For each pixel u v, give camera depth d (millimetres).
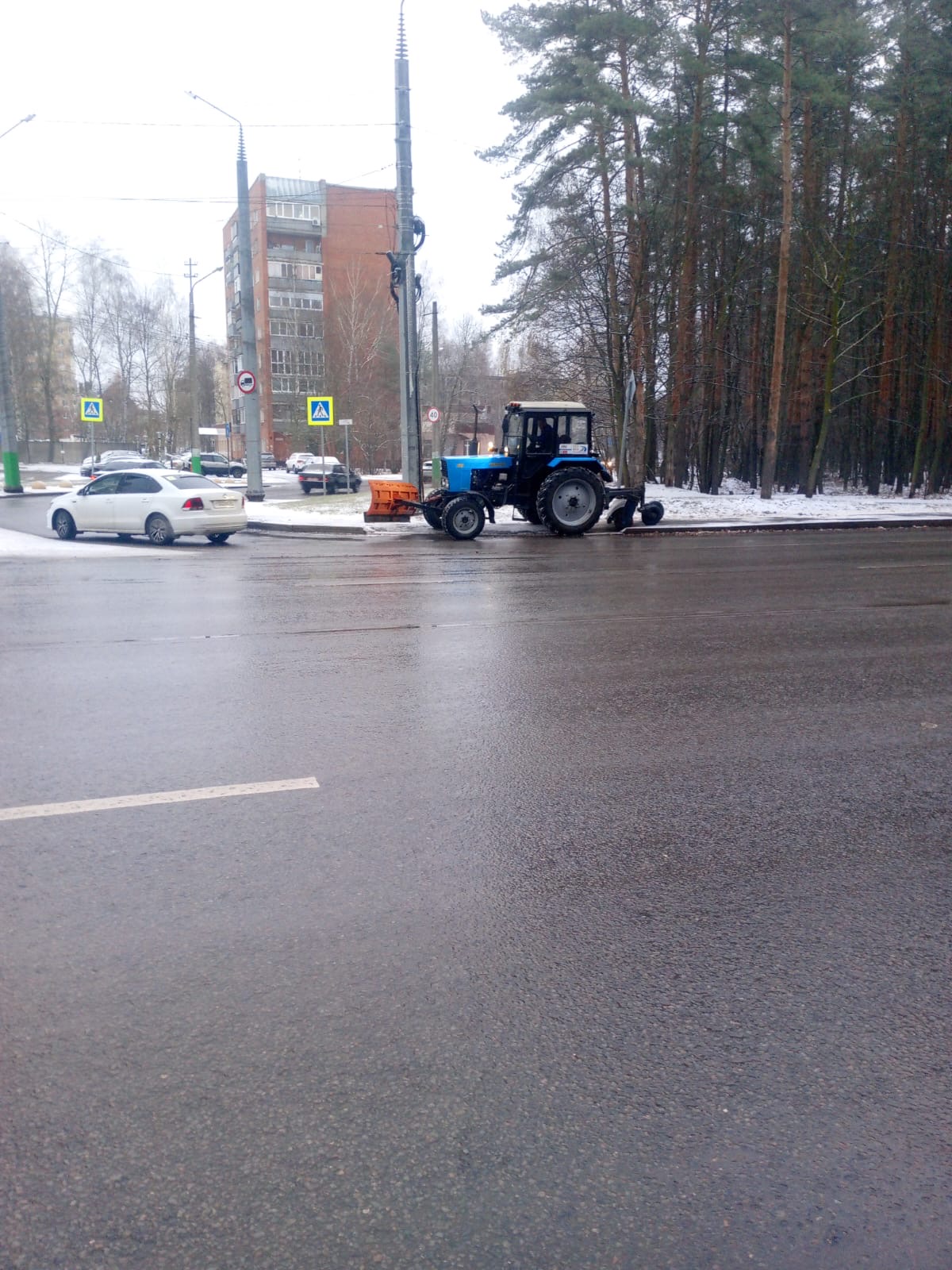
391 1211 2268
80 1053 2801
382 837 4328
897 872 4094
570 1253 2164
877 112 32312
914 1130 2564
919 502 31953
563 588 12430
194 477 19219
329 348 69062
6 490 36438
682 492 32375
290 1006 3043
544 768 5289
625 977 3260
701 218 31641
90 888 3793
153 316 78688
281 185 79250
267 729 5938
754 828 4523
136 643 8641
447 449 70562
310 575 13852
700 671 7680
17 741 5641
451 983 3195
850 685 7250
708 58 28641
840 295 32062
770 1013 3074
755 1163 2438
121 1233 2199
